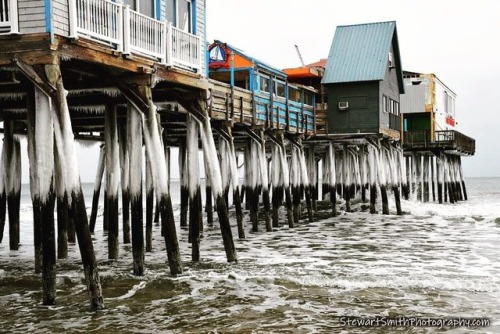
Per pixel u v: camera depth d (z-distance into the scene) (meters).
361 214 30.69
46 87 10.55
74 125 19.81
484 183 136.75
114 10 12.12
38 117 10.66
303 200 38.75
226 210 16.08
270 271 14.85
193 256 16.11
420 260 16.95
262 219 29.38
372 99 30.81
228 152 19.95
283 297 12.46
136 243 13.71
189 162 15.89
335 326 10.55
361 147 34.75
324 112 31.73
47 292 11.64
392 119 33.53
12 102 15.54
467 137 45.44
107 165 16.00
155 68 13.21
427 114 43.25
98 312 11.31
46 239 11.33
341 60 32.00
